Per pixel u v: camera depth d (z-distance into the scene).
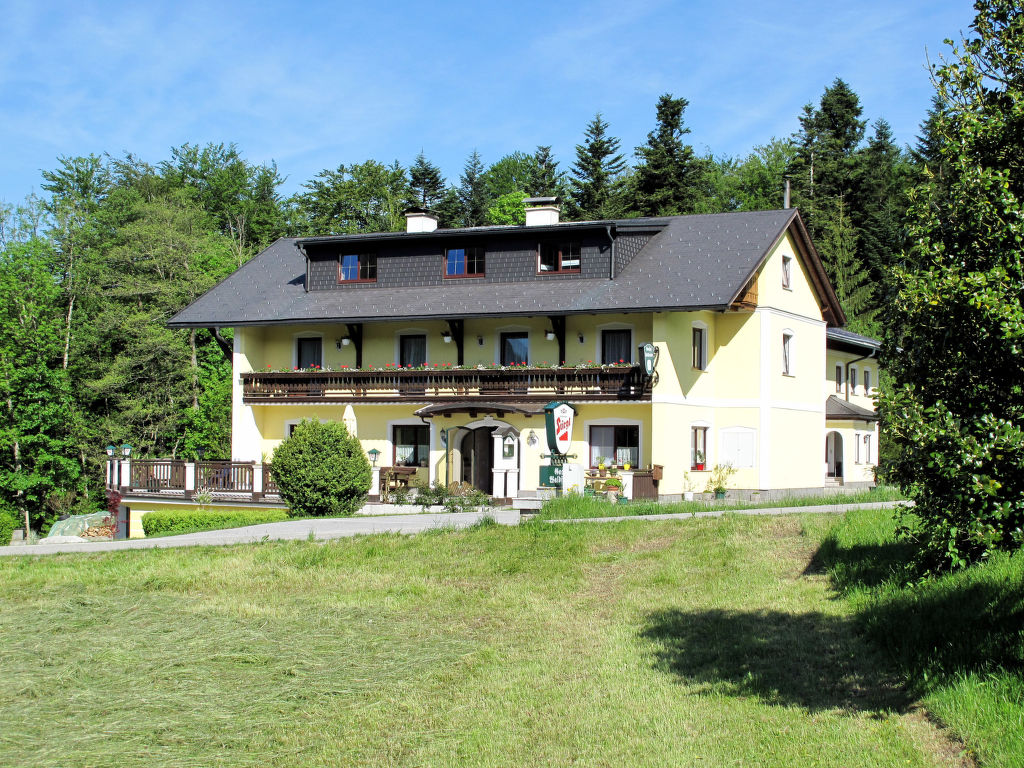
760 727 9.12
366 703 10.34
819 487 36.19
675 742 8.93
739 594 13.84
